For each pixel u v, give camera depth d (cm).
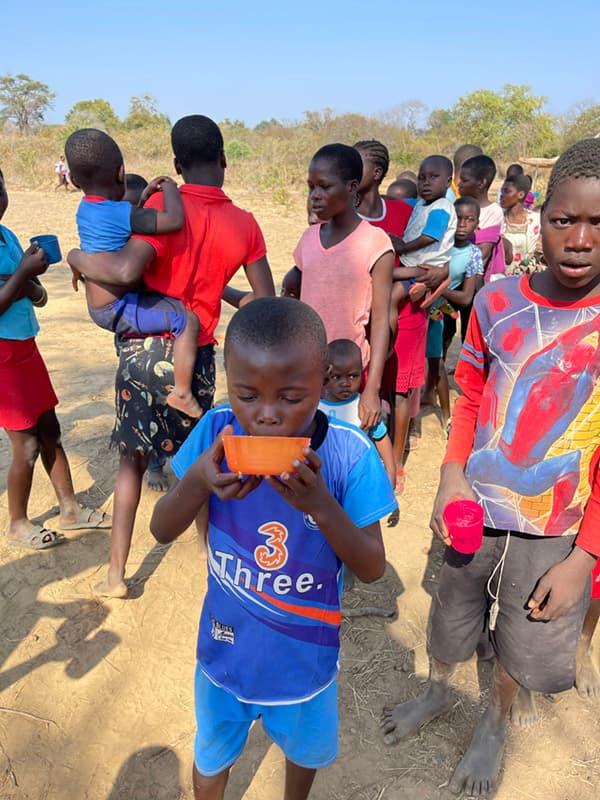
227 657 182
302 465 132
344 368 326
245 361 139
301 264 350
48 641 309
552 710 279
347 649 312
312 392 145
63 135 3647
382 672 299
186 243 292
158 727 268
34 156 2988
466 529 197
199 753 198
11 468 358
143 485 446
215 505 174
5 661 297
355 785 246
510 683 239
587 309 193
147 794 241
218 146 304
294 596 175
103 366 673
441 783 247
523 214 661
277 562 171
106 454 482
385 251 325
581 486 205
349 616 331
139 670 295
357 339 342
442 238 438
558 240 180
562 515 207
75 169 280
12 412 338
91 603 334
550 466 204
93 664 297
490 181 557
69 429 523
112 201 284
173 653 305
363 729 270
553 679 219
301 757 193
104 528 394
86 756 254
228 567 176
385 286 331
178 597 340
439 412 586
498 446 211
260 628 177
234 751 199
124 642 310
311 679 181
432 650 251
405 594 350
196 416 307
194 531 398
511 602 219
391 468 413
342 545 157
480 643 305
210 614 184
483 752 248
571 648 216
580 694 287
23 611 327
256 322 140
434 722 273
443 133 5153
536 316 201
